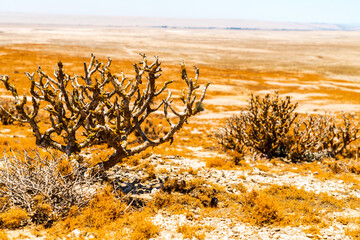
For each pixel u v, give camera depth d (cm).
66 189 595
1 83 3775
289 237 566
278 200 765
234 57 12206
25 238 509
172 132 739
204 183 862
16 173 609
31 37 19300
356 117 2778
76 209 596
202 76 6378
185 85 5222
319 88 5862
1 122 1739
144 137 748
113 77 617
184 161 1145
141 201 701
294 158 1241
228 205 718
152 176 880
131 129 757
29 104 2544
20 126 1702
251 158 1275
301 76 7669
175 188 794
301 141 1233
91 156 1042
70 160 677
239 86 5550
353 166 1095
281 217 641
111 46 14638
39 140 693
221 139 1427
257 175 993
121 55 10425
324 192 829
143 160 1090
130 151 731
